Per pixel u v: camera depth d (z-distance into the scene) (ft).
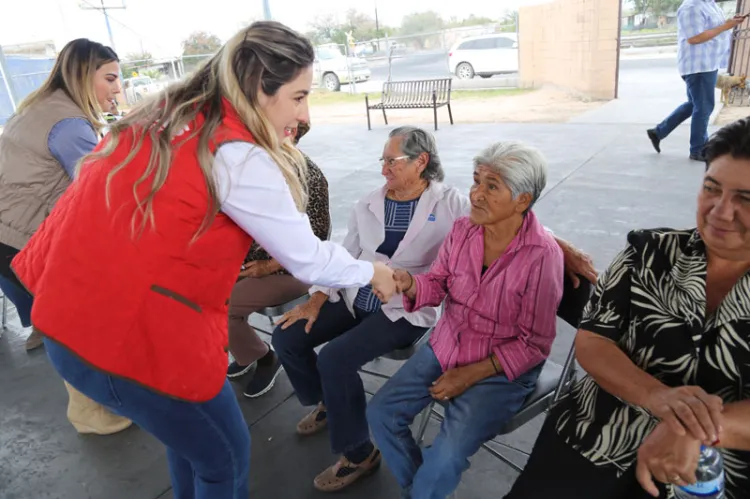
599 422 4.17
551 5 36.94
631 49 57.98
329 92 52.54
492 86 43.16
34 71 44.37
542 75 39.91
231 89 3.74
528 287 5.25
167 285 3.82
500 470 6.49
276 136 4.01
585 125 25.25
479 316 5.57
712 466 3.33
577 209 14.44
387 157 6.49
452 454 4.99
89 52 7.33
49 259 3.93
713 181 3.28
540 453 4.37
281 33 3.76
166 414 4.13
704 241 3.47
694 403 3.18
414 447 5.59
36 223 7.69
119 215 3.68
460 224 5.85
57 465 7.34
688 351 3.66
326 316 6.87
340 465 6.57
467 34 48.14
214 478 4.71
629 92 33.55
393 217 6.89
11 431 8.12
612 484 4.09
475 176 5.26
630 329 3.97
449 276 5.89
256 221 3.93
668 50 54.19
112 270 3.72
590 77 32.78
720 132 3.28
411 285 5.91
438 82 29.60
